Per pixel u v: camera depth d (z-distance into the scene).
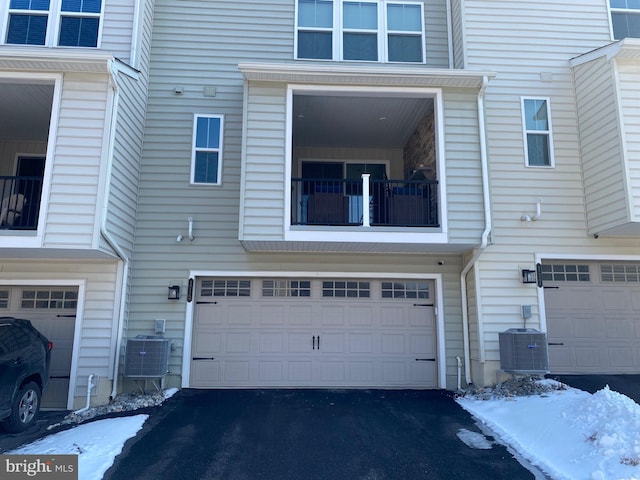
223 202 8.23
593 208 7.86
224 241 8.11
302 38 8.99
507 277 7.85
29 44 8.03
